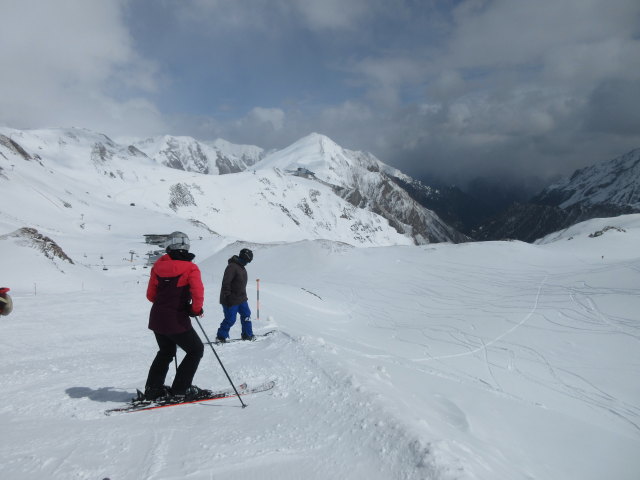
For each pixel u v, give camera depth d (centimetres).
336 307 2458
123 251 8062
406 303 2570
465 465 318
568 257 3597
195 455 349
